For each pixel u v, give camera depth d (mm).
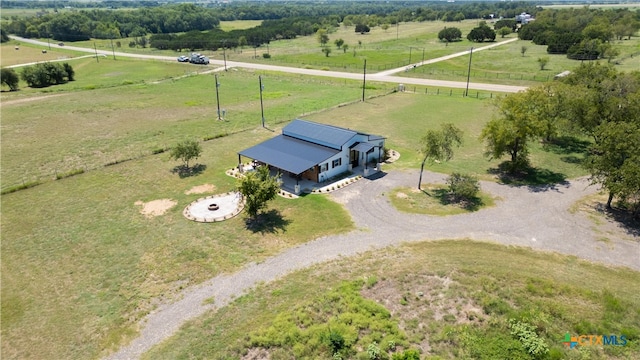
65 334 23984
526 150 43031
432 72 102125
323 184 41719
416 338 22062
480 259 29031
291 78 99438
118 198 40094
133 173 45750
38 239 33594
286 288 26828
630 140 32406
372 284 26531
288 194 39625
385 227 33844
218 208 37500
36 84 97312
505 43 149500
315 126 47562
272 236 32969
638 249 30078
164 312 25266
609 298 24297
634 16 162000
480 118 64188
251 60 126625
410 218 35125
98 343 23234
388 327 22812
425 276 27250
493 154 44094
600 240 31312
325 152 43062
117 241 32938
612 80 48719
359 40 170625
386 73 102688
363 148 43625
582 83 53875
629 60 103812
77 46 173250
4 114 69625
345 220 35000
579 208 36094
